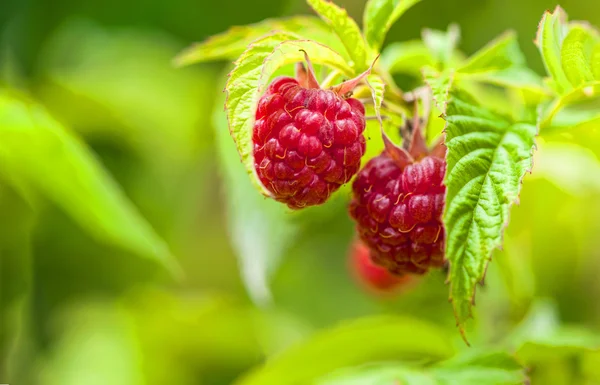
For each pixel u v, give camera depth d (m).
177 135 0.51
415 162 0.28
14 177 0.38
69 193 0.37
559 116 0.31
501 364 0.31
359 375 0.32
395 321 0.32
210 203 0.51
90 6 0.50
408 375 0.31
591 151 0.31
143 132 0.51
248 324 0.47
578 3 0.45
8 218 0.40
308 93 0.27
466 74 0.30
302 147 0.27
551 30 0.29
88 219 0.38
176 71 0.52
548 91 0.30
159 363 0.48
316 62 0.28
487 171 0.27
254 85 0.27
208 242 0.52
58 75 0.51
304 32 0.30
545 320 0.35
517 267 0.35
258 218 0.34
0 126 0.34
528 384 0.30
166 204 0.51
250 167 0.27
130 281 0.50
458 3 0.46
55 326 0.49
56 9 0.49
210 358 0.49
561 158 0.36
